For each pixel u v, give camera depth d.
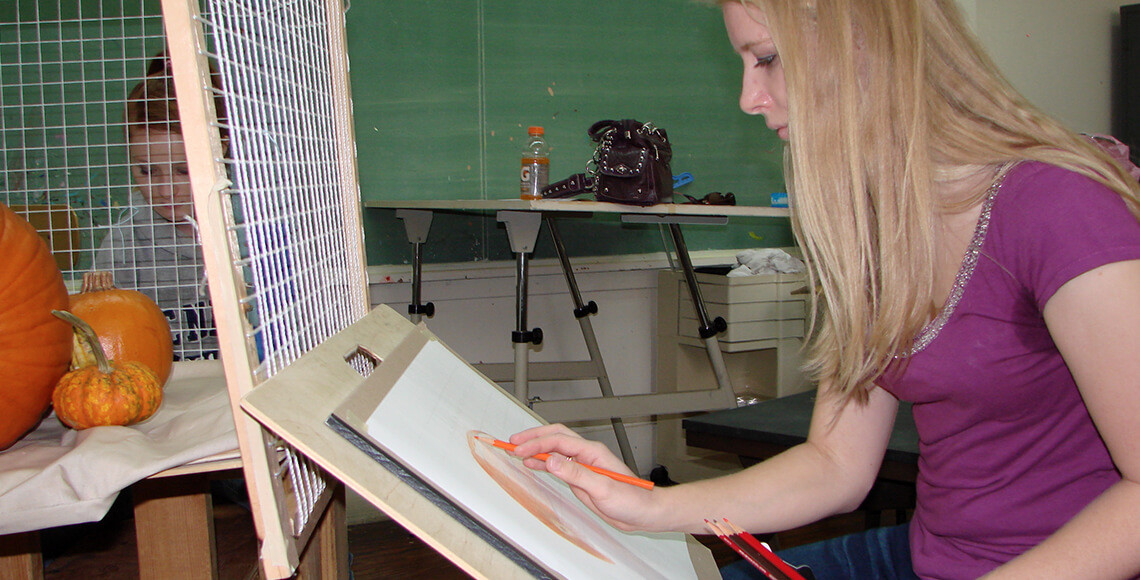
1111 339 0.54
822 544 0.89
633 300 2.80
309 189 0.70
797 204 0.70
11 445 0.82
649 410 2.08
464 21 2.43
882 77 0.64
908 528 0.92
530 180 2.27
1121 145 0.75
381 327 0.74
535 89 2.54
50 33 1.86
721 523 0.60
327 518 0.86
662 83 2.73
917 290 0.65
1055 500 0.70
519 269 1.90
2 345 0.78
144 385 0.84
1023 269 0.61
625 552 0.62
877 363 0.71
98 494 0.65
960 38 0.67
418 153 2.41
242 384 0.48
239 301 0.48
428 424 0.55
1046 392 0.67
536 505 0.57
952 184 0.66
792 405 1.60
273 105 0.61
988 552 0.74
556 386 2.73
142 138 1.40
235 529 1.56
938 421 0.75
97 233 1.88
